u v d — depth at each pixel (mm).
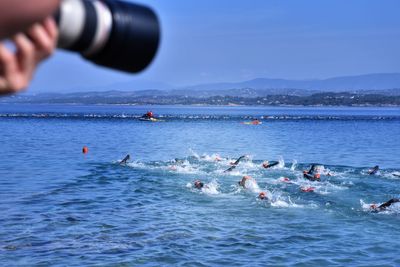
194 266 13078
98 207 20219
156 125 99000
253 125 102875
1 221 17578
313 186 25031
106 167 33812
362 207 20297
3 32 1253
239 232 16406
